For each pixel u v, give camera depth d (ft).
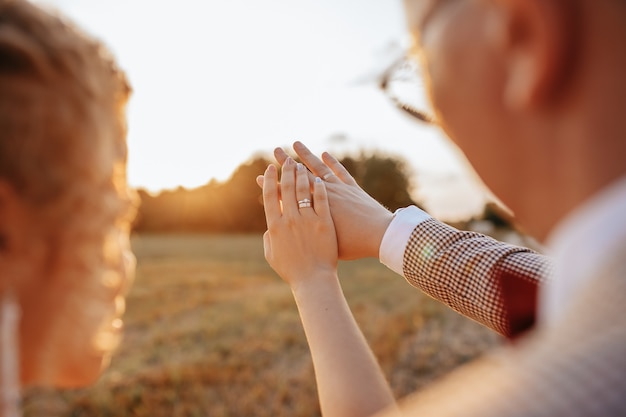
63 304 1.07
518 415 0.49
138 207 1.30
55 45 1.04
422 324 16.03
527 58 0.59
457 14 0.70
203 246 60.03
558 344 0.54
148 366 13.55
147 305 23.84
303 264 1.86
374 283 27.45
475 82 0.68
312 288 1.78
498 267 1.78
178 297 25.91
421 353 13.00
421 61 0.82
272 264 1.93
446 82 0.72
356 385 1.48
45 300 1.06
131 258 1.30
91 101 1.08
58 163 1.03
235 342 15.71
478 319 1.85
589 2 0.55
